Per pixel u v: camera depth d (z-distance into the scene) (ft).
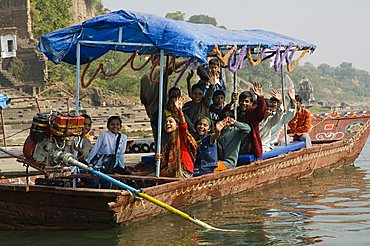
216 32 36.27
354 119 58.34
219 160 36.55
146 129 106.22
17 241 27.32
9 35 143.23
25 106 113.09
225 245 26.30
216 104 38.14
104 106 127.13
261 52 38.93
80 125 28.45
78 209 27.86
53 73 144.97
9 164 47.44
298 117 48.60
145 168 36.42
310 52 46.73
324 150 48.26
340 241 26.94
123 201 27.27
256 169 37.86
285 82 43.83
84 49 35.96
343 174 48.29
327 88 488.02
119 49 36.27
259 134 38.55
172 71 41.09
